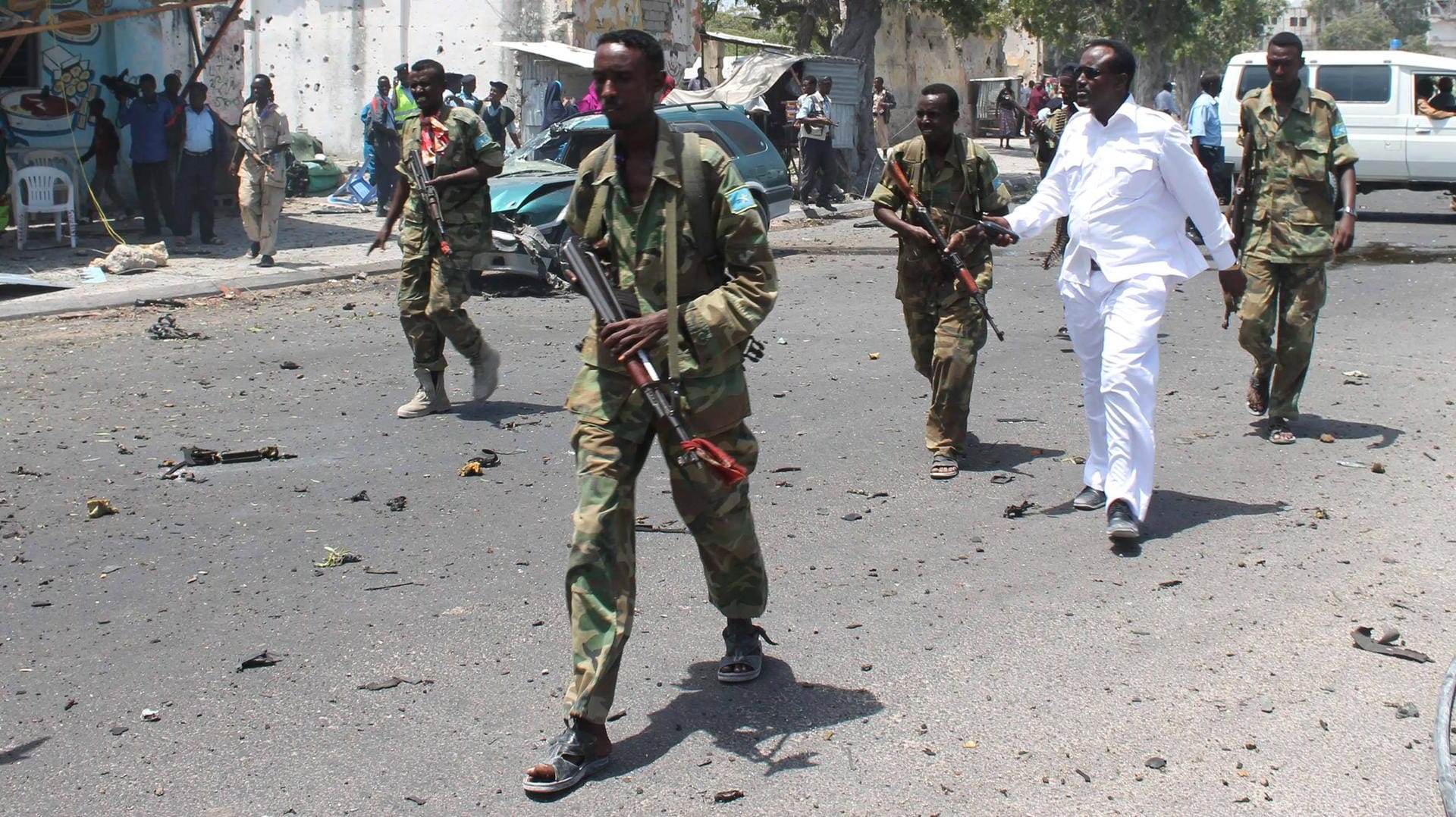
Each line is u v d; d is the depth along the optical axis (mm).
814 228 18484
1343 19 108000
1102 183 5484
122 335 10227
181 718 3990
